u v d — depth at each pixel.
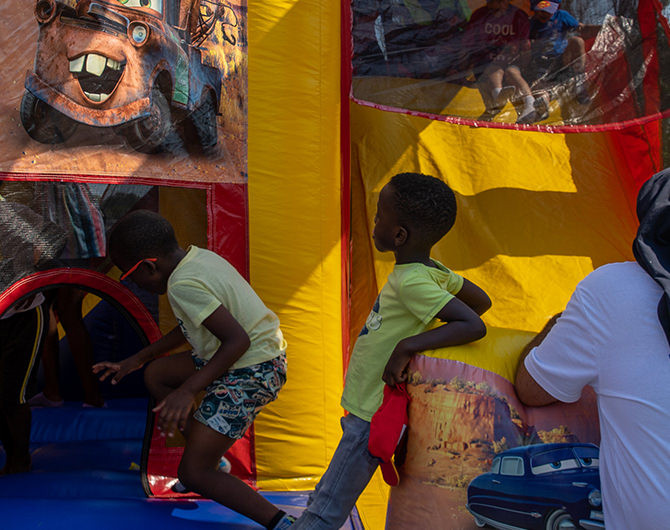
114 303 2.29
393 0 2.55
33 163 2.04
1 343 2.38
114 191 2.26
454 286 1.74
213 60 2.34
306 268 2.47
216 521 2.04
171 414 1.73
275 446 2.45
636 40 2.62
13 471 2.41
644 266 1.19
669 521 1.09
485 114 2.60
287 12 2.45
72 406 3.08
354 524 2.26
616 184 2.96
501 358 1.54
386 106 2.55
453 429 1.46
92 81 2.11
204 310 1.80
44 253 2.09
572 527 1.37
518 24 2.58
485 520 1.44
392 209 1.63
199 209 2.46
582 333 1.24
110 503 2.08
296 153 2.46
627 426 1.16
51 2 2.03
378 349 1.65
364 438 1.63
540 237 2.86
